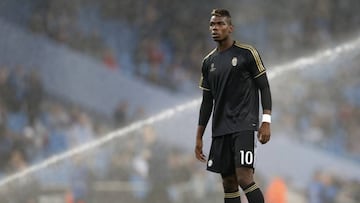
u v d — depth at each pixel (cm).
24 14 7788
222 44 2902
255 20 8881
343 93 7925
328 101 7869
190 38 8469
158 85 7875
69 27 7962
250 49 2862
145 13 8456
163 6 8544
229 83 2866
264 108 2833
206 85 2969
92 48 7931
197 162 6606
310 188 6794
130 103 7675
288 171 7350
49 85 7538
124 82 7712
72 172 6312
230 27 2892
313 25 8894
